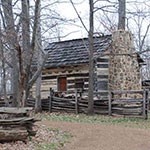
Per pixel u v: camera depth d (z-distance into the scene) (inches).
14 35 497.0
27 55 516.4
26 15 506.9
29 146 402.0
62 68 1000.9
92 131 537.0
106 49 933.2
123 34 930.7
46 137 462.6
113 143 451.8
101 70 927.7
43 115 749.3
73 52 1011.3
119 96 867.4
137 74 934.4
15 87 592.7
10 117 430.6
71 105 801.6
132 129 565.3
